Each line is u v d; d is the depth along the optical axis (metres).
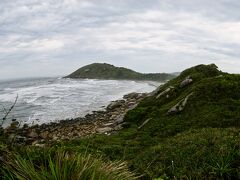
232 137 13.70
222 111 23.28
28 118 48.72
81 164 5.71
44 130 37.38
